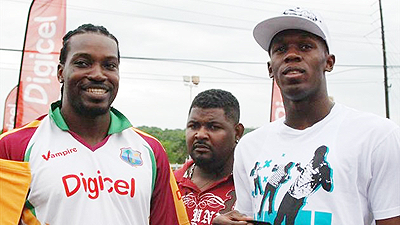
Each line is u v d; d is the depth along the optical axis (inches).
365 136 102.7
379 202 100.7
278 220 106.1
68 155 103.6
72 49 106.6
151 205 112.4
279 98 579.5
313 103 109.9
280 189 107.6
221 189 139.6
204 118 141.0
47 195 98.9
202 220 137.2
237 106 146.8
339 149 103.5
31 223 99.8
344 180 101.0
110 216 101.3
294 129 112.1
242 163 121.1
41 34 397.7
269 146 115.3
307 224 101.8
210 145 139.9
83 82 104.8
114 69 108.7
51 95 395.9
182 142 1212.5
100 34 108.1
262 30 115.1
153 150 113.4
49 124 107.5
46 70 396.8
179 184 146.6
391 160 100.1
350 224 99.2
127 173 106.3
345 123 106.4
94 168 104.0
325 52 112.0
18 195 99.0
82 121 107.8
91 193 101.3
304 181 104.6
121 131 111.3
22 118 391.9
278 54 113.2
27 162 100.7
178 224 117.0
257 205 112.8
